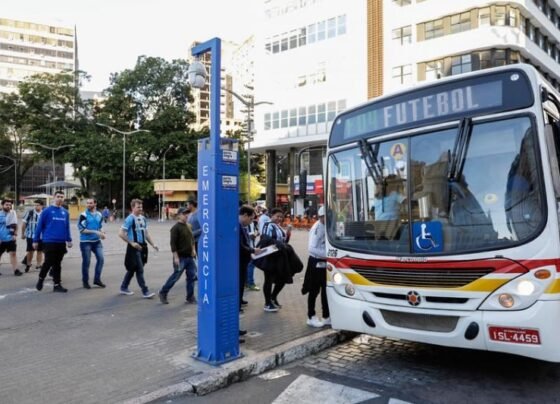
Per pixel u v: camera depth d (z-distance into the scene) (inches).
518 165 171.8
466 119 186.1
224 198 203.3
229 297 204.2
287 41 1706.4
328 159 232.7
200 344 206.8
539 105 171.8
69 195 2534.5
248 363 197.8
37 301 330.3
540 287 159.5
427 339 181.3
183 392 173.8
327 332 247.0
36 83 2272.4
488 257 168.1
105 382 180.1
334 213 223.5
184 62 2383.1
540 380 188.2
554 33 1544.0
